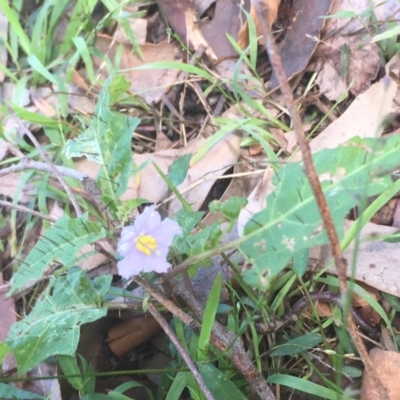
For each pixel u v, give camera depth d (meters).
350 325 0.23
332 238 0.20
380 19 0.42
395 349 0.33
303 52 0.42
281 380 0.32
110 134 0.33
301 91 0.44
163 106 0.46
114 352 0.37
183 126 0.45
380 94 0.38
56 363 0.36
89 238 0.30
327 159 0.25
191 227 0.31
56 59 0.49
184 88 0.45
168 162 0.43
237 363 0.29
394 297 0.34
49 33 0.50
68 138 0.46
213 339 0.30
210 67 0.46
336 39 0.42
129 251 0.26
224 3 0.45
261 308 0.33
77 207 0.32
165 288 0.31
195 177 0.41
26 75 0.49
